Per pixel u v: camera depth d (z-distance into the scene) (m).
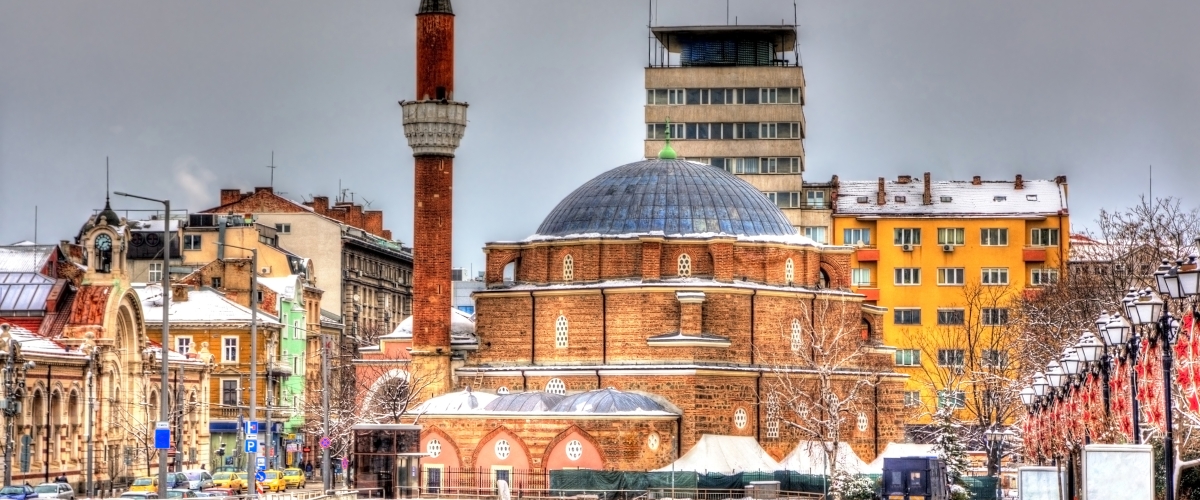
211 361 154.88
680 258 143.25
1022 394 105.62
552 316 144.12
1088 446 56.28
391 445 113.50
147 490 109.12
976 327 171.00
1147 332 70.56
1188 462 59.41
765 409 140.50
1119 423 71.06
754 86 198.88
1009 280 191.00
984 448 151.62
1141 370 66.38
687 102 199.38
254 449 106.31
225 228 191.25
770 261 144.88
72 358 122.88
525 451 133.75
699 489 126.62
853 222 194.00
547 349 144.12
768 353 142.75
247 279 175.75
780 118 198.38
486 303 146.88
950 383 154.50
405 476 114.44
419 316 145.50
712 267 143.00
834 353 144.12
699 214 145.88
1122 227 142.88
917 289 191.75
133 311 134.00
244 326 162.12
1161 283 58.00
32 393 115.69
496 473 134.12
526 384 143.38
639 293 141.38
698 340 138.62
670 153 154.38
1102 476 56.09
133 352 134.38
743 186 150.88
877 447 146.50
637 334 140.88
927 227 192.50
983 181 197.00
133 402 134.00
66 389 122.06
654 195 146.75
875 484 120.94
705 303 140.88
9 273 132.75
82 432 124.81
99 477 126.56
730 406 138.88
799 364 143.38
